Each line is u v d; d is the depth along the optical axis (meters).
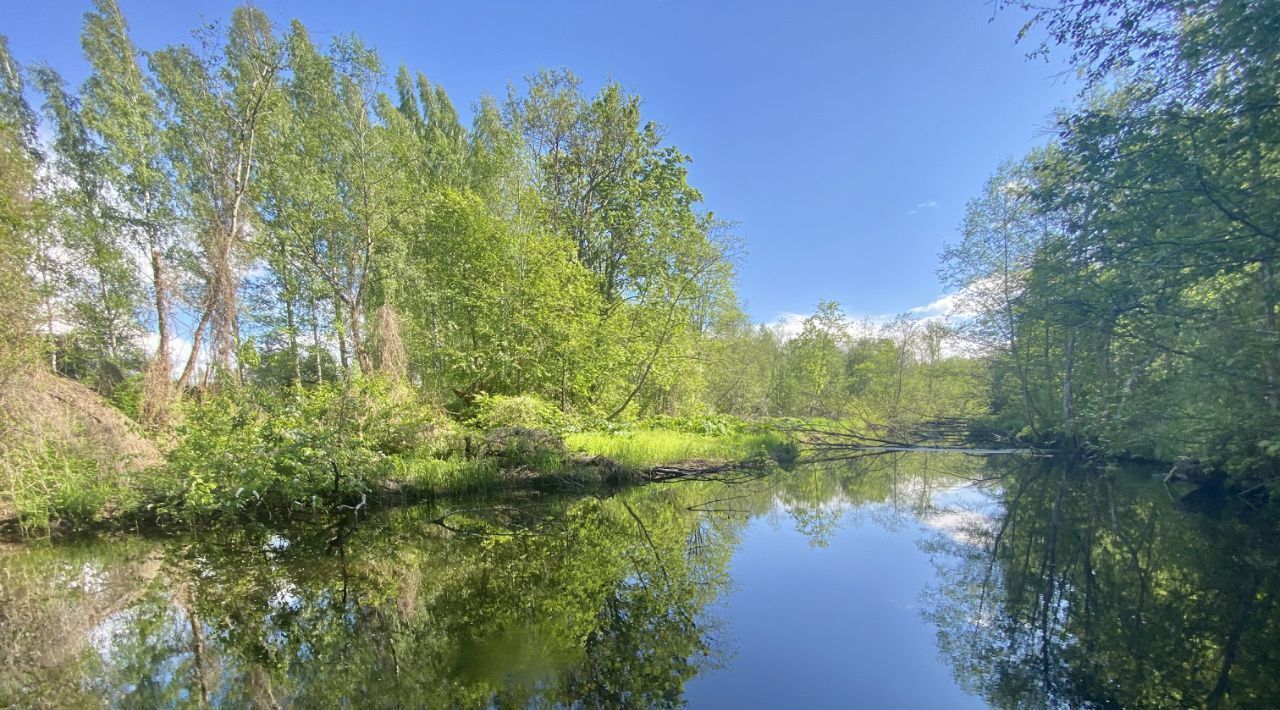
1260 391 7.93
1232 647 4.85
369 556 7.74
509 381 16.25
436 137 23.45
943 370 25.11
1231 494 10.91
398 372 12.69
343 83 16.69
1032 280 9.15
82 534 8.51
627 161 20.72
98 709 4.04
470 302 16.95
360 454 9.77
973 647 4.96
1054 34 7.24
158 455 9.31
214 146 16.41
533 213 18.27
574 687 4.29
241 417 9.21
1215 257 6.70
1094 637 5.15
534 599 6.19
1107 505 10.80
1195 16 6.34
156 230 16.42
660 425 19.17
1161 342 8.66
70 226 14.36
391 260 17.56
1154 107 6.85
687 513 10.51
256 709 3.99
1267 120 5.80
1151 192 6.70
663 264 20.09
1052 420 17.64
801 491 12.77
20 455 7.74
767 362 36.09
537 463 11.76
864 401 29.22
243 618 5.69
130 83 15.90
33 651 4.98
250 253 16.23
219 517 8.98
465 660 4.74
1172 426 9.81
